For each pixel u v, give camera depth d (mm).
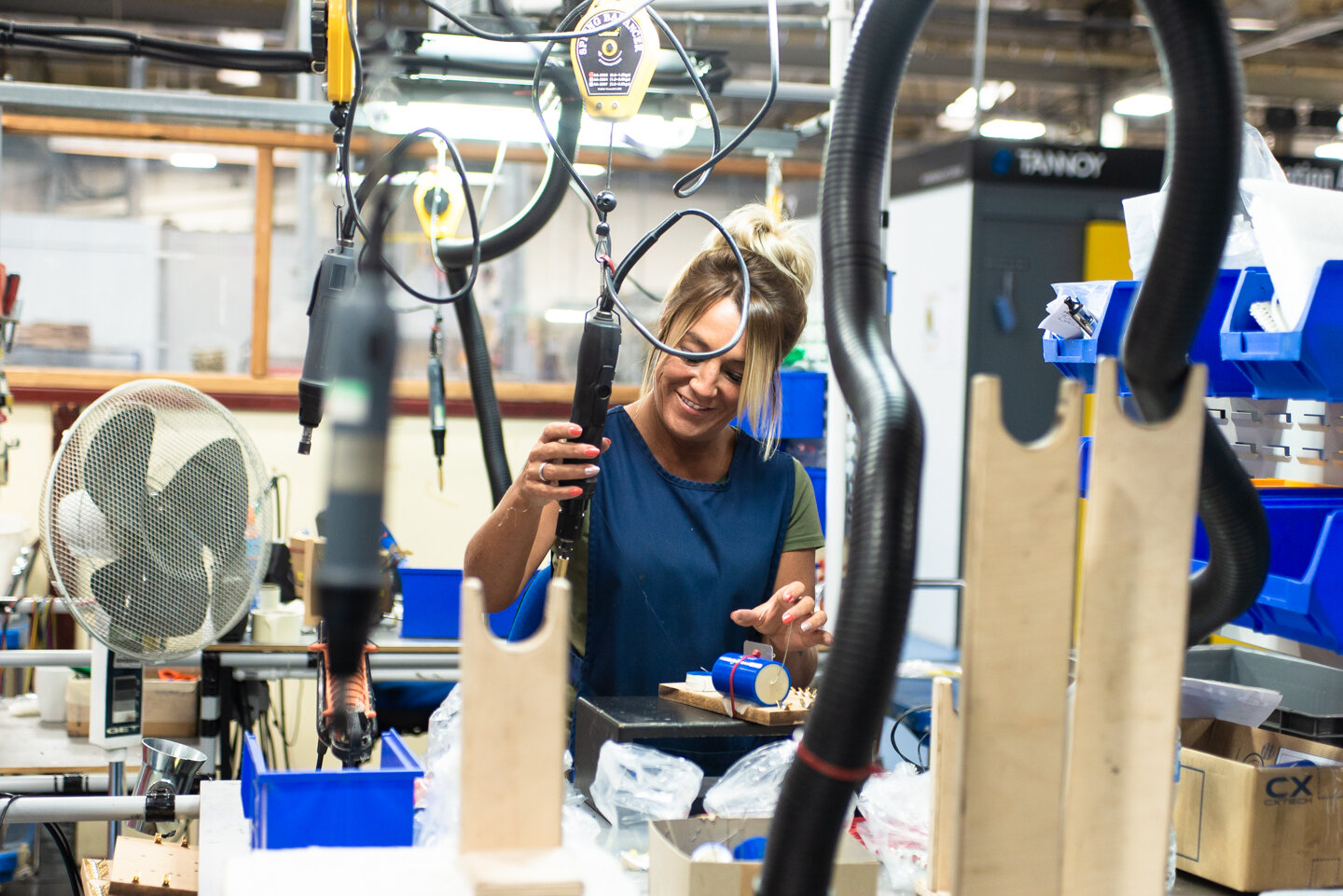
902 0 633
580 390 1188
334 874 602
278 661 2861
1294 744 1265
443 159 1788
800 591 1376
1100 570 593
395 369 521
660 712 1244
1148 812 609
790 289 1511
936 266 5516
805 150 4949
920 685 3855
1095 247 5340
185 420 1662
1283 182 1291
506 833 614
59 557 1586
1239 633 1320
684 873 871
